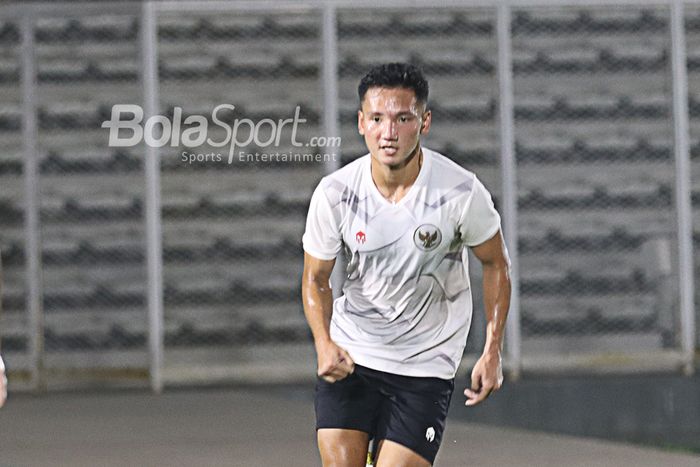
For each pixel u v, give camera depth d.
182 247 37.22
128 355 37.41
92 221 37.44
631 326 37.47
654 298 37.50
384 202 15.18
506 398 35.81
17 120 37.41
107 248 37.44
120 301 37.44
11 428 30.67
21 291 37.38
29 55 37.31
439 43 37.47
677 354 37.25
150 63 36.78
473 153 37.44
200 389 37.31
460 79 37.47
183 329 37.25
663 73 37.78
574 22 37.66
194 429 30.06
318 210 15.38
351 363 15.12
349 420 15.87
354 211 15.23
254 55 37.16
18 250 37.44
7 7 37.22
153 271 36.91
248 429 29.98
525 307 37.38
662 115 37.75
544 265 37.44
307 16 37.28
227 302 37.31
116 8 37.06
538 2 37.44
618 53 37.69
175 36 37.03
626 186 37.69
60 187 37.44
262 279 37.38
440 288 15.61
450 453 26.48
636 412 36.03
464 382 35.81
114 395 36.75
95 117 37.34
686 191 37.44
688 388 36.19
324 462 15.86
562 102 37.66
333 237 15.44
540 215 37.50
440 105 37.41
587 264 37.53
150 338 37.03
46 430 30.25
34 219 37.31
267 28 37.19
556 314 37.44
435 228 15.11
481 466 24.75
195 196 37.19
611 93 37.69
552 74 37.69
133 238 37.47
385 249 15.27
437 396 15.70
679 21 37.53
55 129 37.41
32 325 37.31
